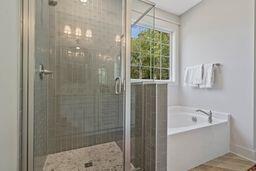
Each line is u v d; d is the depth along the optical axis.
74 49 2.11
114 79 2.19
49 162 1.87
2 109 0.96
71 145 2.07
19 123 1.08
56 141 1.98
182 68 3.94
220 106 3.23
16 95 1.02
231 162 2.71
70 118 2.08
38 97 1.39
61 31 2.03
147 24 2.51
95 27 2.22
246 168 2.54
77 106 2.12
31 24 1.16
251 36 2.80
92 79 2.21
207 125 2.73
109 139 2.17
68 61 2.07
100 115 2.23
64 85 2.05
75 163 2.00
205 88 3.47
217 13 3.28
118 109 2.15
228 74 3.12
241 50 2.94
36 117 1.31
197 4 3.61
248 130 2.85
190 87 3.75
